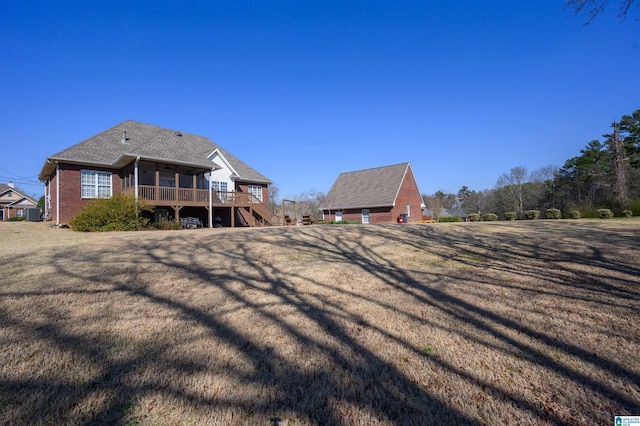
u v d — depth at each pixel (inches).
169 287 185.5
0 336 123.1
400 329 130.0
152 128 813.9
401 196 1139.9
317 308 155.2
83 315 144.3
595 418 76.9
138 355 110.6
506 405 82.2
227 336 125.2
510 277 203.9
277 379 96.2
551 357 105.0
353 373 98.9
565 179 1472.7
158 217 663.8
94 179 625.6
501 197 2038.6
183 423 78.1
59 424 77.9
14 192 1732.3
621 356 104.3
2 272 207.8
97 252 270.7
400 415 79.8
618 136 1121.4
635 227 433.7
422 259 266.7
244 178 896.9
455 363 103.2
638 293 165.2
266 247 312.3
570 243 308.8
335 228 502.9
